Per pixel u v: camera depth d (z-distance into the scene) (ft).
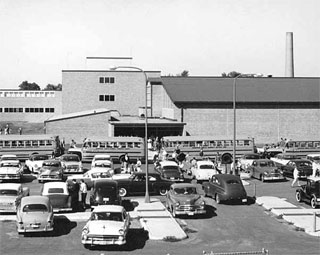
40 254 75.66
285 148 200.95
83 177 137.80
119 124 238.89
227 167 172.04
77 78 313.12
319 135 263.49
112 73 314.96
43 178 143.43
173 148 188.44
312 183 112.98
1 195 102.58
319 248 80.89
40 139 184.24
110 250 78.48
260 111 257.75
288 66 354.13
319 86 276.62
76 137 252.01
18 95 343.46
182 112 250.37
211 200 122.31
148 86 303.89
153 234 87.40
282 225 97.45
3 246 80.12
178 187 106.01
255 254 72.90
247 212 108.88
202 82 272.31
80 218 99.91
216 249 79.66
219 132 253.24
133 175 127.75
